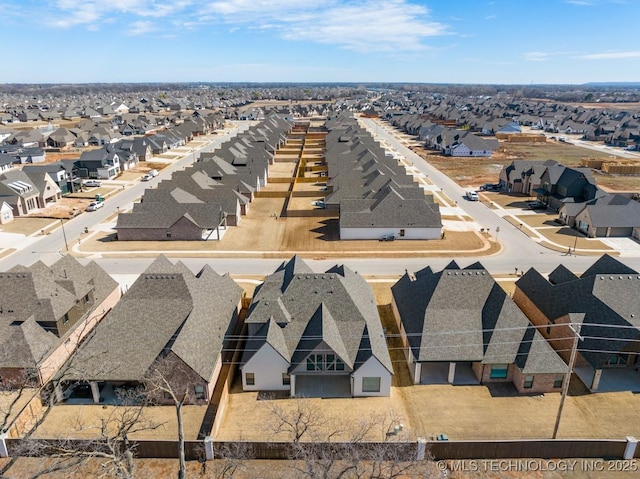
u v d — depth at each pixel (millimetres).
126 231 74375
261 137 156750
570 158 145375
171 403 37375
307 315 41344
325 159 136000
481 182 114500
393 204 76062
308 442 30375
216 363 38688
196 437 33625
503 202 96500
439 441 30875
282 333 40156
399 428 34000
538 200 96062
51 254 68500
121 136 183375
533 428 34719
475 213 88875
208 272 48688
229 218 81875
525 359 38281
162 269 46906
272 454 31656
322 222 84125
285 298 42469
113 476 29828
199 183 90875
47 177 94875
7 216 83500
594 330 40688
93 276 51156
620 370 41438
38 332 40000
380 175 95438
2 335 40406
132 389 37656
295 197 101375
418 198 84625
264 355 37906
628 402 37531
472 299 42906
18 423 33781
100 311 49844
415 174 123500
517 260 65938
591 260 65812
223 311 45250
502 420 35562
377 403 37375
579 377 40406
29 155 135750
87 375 36250
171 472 30656
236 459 29312
